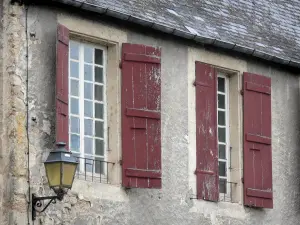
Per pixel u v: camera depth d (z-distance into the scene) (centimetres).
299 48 2030
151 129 1750
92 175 1703
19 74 1625
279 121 1969
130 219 1722
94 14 1717
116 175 1717
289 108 1989
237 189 1881
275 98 1969
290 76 2002
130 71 1747
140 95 1748
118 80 1739
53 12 1670
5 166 1611
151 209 1752
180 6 1883
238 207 1872
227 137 1898
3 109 1623
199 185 1816
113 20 1742
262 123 1919
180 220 1786
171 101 1805
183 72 1828
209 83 1859
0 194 1609
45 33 1659
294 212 1966
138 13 1767
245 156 1888
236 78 1906
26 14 1644
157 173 1744
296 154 1986
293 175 1975
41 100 1641
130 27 1767
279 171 1952
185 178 1803
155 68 1769
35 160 1622
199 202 1819
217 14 1938
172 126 1800
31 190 1611
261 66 1950
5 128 1619
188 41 1839
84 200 1669
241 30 1947
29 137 1622
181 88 1822
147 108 1750
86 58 1727
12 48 1627
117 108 1733
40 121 1636
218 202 1845
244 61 1917
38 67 1645
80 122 1705
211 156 1841
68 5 1677
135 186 1720
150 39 1795
